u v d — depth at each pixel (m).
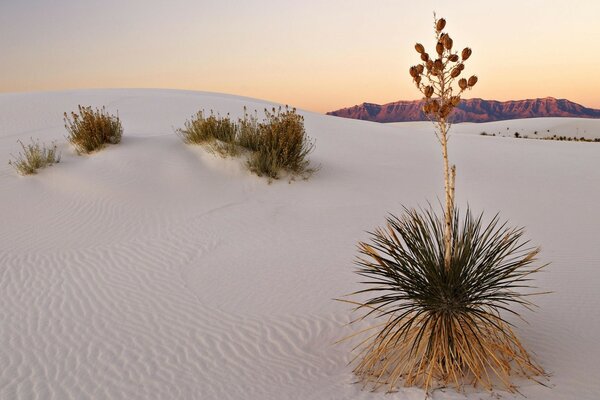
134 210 10.33
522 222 10.05
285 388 4.67
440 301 4.40
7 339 5.74
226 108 24.81
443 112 4.25
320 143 17.80
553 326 5.43
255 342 5.56
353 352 5.26
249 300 6.58
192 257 8.16
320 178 13.08
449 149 19.89
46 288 7.08
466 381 4.46
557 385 4.31
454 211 4.66
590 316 5.64
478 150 20.11
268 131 13.35
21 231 9.30
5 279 7.38
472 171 15.49
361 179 13.34
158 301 6.63
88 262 7.98
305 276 7.29
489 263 4.45
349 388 4.54
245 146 13.62
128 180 11.61
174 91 40.94
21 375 5.03
